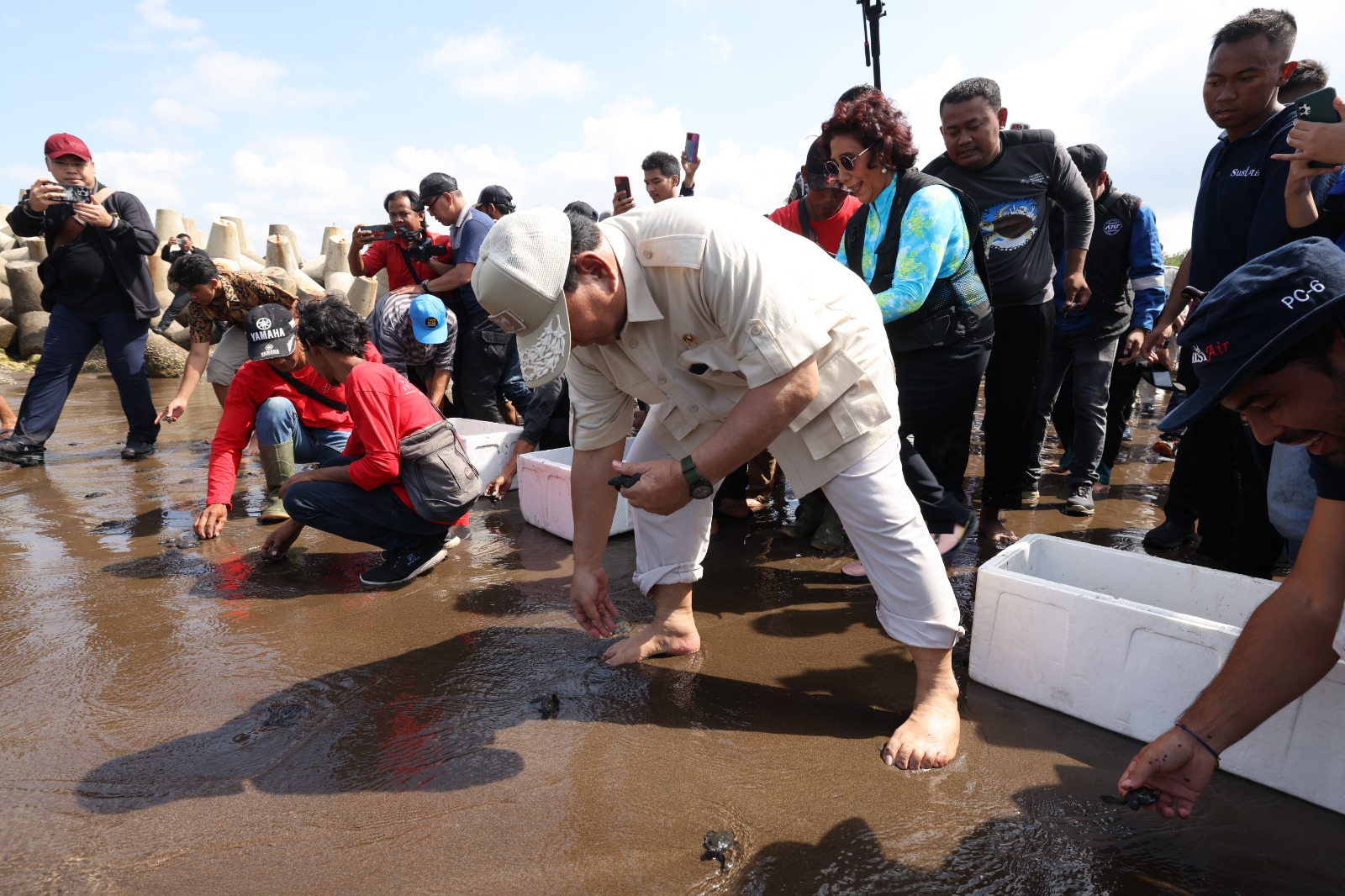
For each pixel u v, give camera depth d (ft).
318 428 13.80
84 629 9.27
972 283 10.04
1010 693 7.72
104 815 5.96
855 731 7.16
